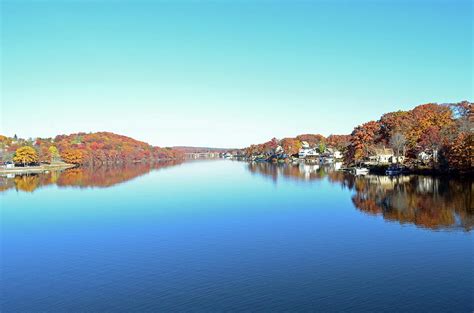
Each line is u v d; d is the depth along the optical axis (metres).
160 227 50.78
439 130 118.19
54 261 37.66
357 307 26.12
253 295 28.27
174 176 137.12
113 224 53.44
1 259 38.72
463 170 92.50
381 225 48.59
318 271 32.84
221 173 150.25
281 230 47.47
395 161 147.88
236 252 38.75
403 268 33.16
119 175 144.88
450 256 36.03
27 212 64.69
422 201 64.38
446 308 25.81
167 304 27.23
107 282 31.64
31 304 28.06
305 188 90.88
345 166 167.00
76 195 85.06
